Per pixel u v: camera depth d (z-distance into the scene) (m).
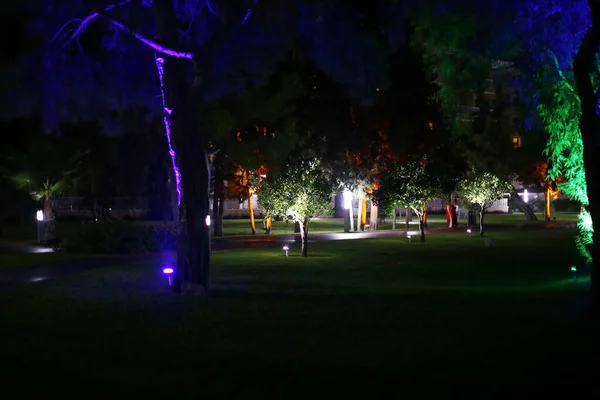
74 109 23.78
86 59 19.70
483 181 34.78
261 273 18.58
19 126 31.41
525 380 6.62
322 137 36.56
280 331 9.44
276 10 19.28
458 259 23.25
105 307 11.95
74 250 25.78
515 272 19.27
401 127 36.19
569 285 15.10
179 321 10.40
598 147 9.75
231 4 13.58
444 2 13.74
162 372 7.21
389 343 8.45
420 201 30.75
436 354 7.77
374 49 28.11
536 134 19.17
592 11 9.66
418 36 14.56
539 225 46.41
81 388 6.64
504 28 13.50
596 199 9.73
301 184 23.69
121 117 31.58
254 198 63.75
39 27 15.63
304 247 24.48
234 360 7.70
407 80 34.62
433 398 6.14
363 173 37.97
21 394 6.46
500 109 42.59
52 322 10.38
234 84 29.33
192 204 13.71
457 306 11.45
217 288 14.96
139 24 15.93
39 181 31.19
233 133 33.38
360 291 14.32
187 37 14.78
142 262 21.41
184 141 13.48
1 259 22.36
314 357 7.75
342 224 49.69
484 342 8.35
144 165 47.75
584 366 7.04
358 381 6.70
